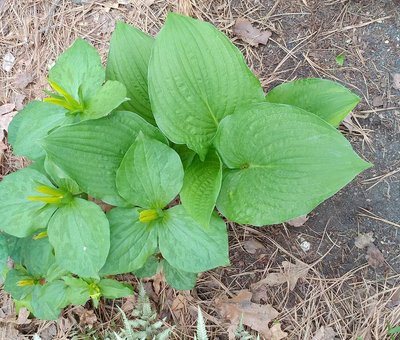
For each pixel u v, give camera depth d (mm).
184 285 521
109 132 454
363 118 600
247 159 455
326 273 580
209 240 459
